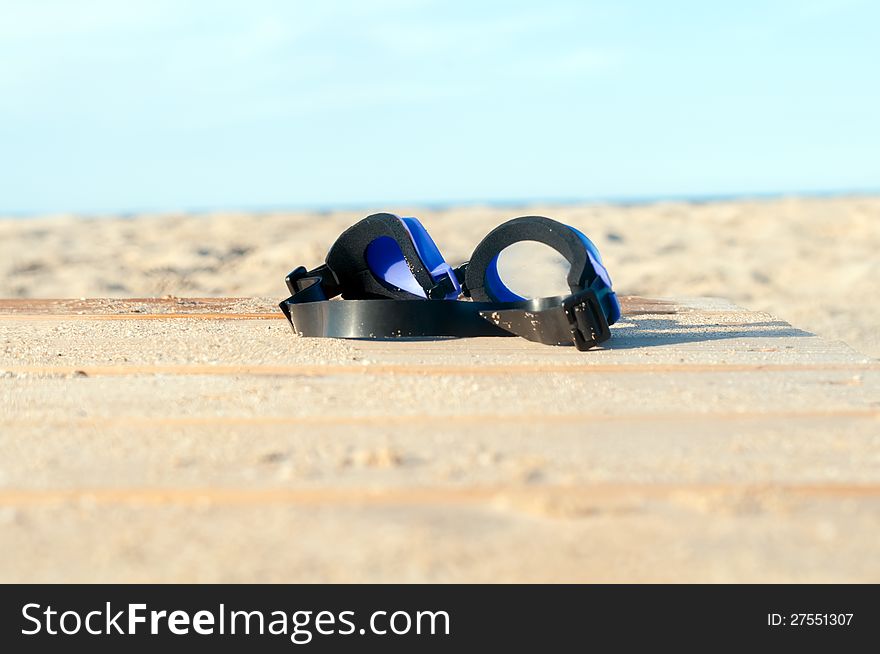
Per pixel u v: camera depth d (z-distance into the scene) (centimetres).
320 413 95
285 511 84
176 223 381
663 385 101
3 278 225
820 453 90
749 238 319
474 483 87
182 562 74
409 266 113
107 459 89
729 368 105
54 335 115
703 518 82
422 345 111
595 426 93
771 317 125
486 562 74
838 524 81
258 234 333
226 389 100
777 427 93
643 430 93
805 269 244
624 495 86
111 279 225
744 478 87
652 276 237
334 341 112
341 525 81
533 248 112
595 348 110
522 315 110
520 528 80
